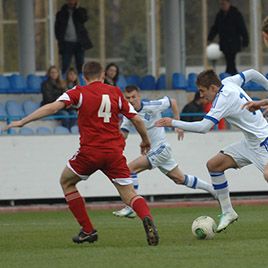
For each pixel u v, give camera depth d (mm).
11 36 72188
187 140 51000
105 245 30312
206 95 31000
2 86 58594
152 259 26469
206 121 30469
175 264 25500
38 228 37344
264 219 39625
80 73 59906
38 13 72250
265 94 61750
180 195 51281
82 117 29297
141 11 73125
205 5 71562
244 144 31875
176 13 60844
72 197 30094
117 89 29688
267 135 31391
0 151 49500
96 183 50188
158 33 72312
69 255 27797
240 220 39094
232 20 61875
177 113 41062
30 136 49656
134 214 39281
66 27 59406
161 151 41062
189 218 41219
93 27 73438
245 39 62156
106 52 73750
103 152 29234
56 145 49781
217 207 47750
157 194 50594
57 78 53906
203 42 71750
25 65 62094
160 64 73125
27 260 26984
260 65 70688
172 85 60844
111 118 29391
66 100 28859
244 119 31234
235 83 32281
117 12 73625
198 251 28000
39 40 72438
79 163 29516
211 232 31156
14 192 49625
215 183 32375
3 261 26922
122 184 29328
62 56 59719
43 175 49781
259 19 70375
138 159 41281
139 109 40594
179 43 61094
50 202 50562
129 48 73750
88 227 30297
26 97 58469
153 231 28984
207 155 51125
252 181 51531
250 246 29125
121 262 26031
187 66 71875
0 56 71812
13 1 71625
